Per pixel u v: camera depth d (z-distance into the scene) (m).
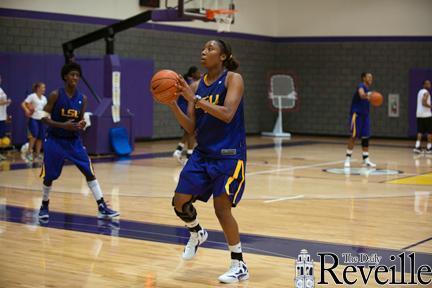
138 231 8.16
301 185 12.43
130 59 21.23
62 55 19.16
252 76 25.75
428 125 19.27
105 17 20.38
